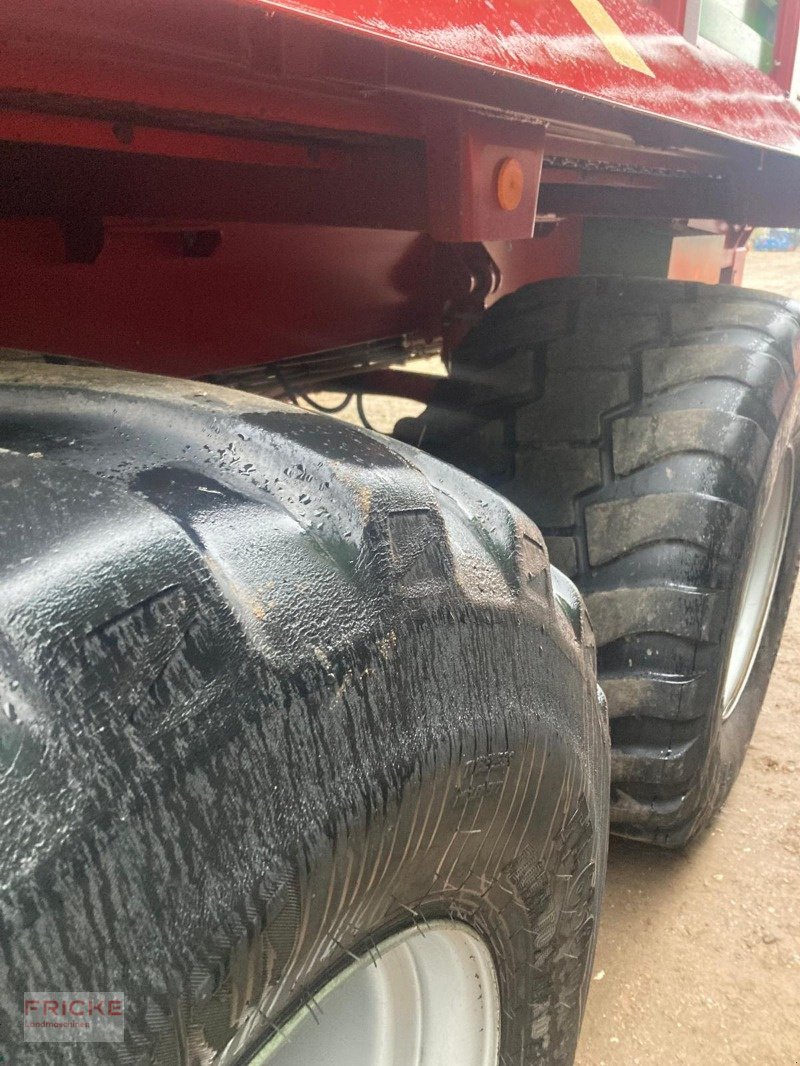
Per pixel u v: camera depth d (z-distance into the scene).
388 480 0.71
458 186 1.16
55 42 0.77
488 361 1.93
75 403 0.76
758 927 1.96
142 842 0.50
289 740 0.58
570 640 0.99
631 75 1.17
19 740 0.45
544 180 1.87
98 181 1.37
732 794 2.42
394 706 0.66
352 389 2.64
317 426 0.76
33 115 1.01
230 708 0.54
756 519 1.72
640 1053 1.66
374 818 0.65
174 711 0.51
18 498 0.52
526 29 0.96
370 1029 1.00
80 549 0.50
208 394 0.80
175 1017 0.53
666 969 1.85
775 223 2.34
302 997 0.73
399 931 0.83
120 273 1.54
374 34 0.68
